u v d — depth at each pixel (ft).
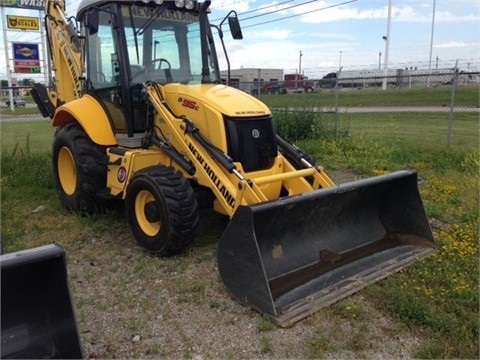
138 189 17.16
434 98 97.09
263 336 12.14
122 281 15.34
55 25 26.20
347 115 64.59
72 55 24.11
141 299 14.19
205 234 19.10
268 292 12.73
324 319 12.80
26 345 9.54
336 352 11.57
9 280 9.30
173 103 18.15
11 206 23.13
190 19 20.04
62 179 22.68
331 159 35.04
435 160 33.09
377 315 13.07
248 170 17.02
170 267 16.19
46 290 9.78
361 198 16.96
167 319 13.10
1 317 9.45
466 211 21.62
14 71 87.45
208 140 16.85
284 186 18.13
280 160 17.97
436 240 17.80
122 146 19.77
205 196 17.63
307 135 42.63
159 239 16.51
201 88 18.08
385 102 93.97
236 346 11.83
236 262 13.41
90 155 20.29
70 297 9.75
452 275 14.94
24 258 9.08
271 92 71.10
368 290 14.15
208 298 14.14
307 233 15.75
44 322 9.81
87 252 17.69
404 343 11.91
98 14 18.93
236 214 13.28
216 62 20.62
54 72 26.78
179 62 19.97
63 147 21.88
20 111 79.15
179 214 16.02
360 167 32.04
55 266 9.63
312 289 14.08
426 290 14.05
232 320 12.91
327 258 15.65
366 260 16.15
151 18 19.22
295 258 15.07
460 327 12.26
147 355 11.55
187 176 17.37
